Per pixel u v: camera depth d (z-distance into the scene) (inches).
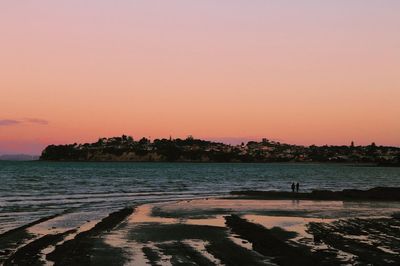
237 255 799.1
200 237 1007.6
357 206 1904.5
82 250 850.8
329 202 2118.6
